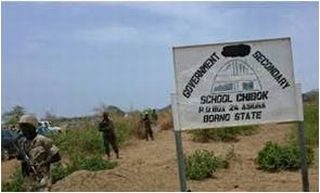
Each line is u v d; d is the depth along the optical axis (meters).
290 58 10.66
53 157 9.26
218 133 26.12
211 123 10.67
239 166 17.69
